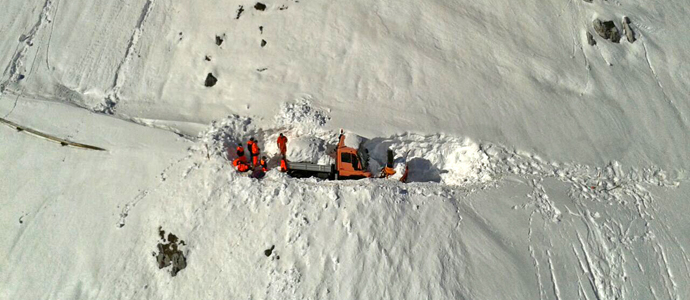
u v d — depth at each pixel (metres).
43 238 10.85
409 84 13.58
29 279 10.45
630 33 15.52
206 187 11.13
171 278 10.29
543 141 13.08
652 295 10.82
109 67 13.94
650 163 13.16
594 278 10.86
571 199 12.01
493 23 15.12
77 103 13.14
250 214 10.82
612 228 11.62
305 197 10.94
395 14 14.88
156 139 12.09
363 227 10.63
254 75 13.57
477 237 10.91
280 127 12.60
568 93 14.18
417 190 11.41
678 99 14.55
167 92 13.52
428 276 10.28
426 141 12.80
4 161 11.88
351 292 10.02
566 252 11.09
